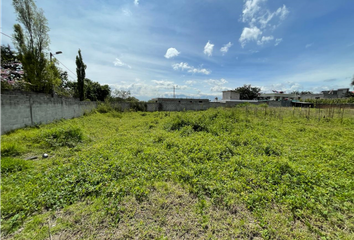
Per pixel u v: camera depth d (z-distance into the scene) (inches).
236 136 225.9
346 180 117.3
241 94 1445.6
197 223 82.6
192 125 289.1
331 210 89.9
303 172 126.0
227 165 144.4
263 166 139.8
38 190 105.3
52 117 356.5
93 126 341.1
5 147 171.6
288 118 410.0
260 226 80.8
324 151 179.2
